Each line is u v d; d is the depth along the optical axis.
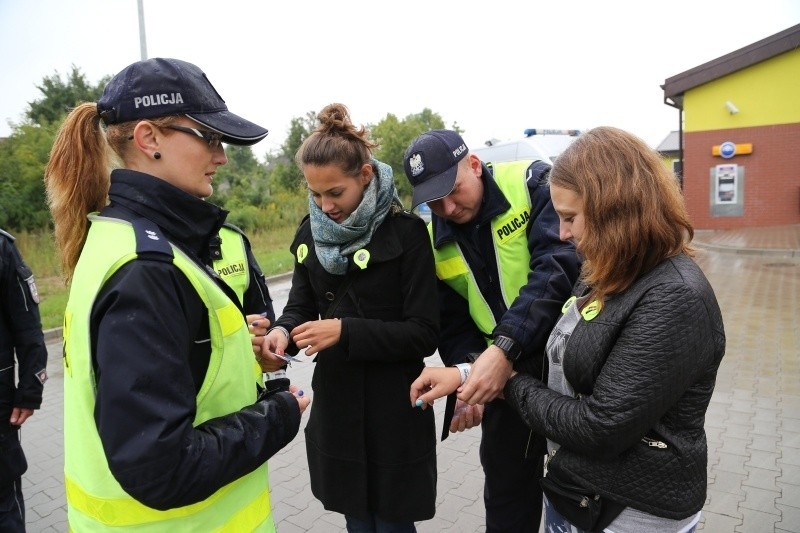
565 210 1.33
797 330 5.87
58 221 1.30
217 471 1.10
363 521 1.97
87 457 1.14
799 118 14.42
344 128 1.70
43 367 2.50
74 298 1.13
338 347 1.84
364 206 1.70
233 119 1.31
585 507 1.36
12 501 2.39
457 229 2.08
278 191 23.36
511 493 2.18
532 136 8.93
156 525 1.16
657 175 1.24
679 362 1.18
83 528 1.18
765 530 2.65
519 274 2.00
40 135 15.86
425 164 1.87
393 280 1.82
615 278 1.27
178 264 1.13
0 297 2.40
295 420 1.33
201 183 1.29
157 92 1.20
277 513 3.08
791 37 13.91
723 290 8.24
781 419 3.80
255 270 2.66
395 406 1.85
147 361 1.02
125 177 1.20
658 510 1.28
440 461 3.55
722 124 15.24
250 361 1.33
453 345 2.26
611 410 1.20
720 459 3.31
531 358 1.65
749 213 15.29
